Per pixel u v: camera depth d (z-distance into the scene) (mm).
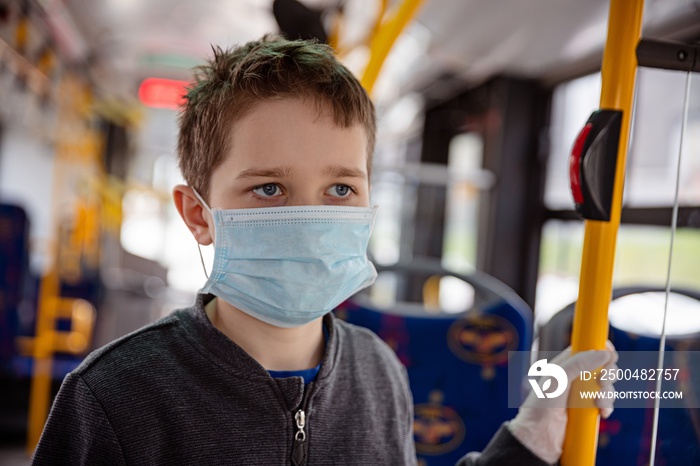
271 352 826
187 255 6398
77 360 4020
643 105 2033
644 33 2082
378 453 861
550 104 2918
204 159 799
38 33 2695
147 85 4445
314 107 750
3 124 3498
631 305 1129
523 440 807
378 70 1409
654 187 1955
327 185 777
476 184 2961
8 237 3346
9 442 3500
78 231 4004
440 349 1643
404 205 4547
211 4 3012
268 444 774
